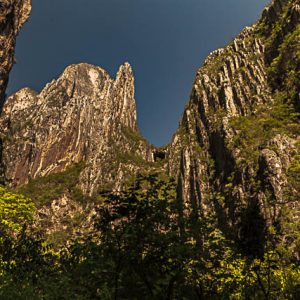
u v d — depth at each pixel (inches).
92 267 597.9
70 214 7101.4
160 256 634.2
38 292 652.1
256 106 5585.6
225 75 6707.7
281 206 3432.6
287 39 5866.1
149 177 692.7
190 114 7003.0
